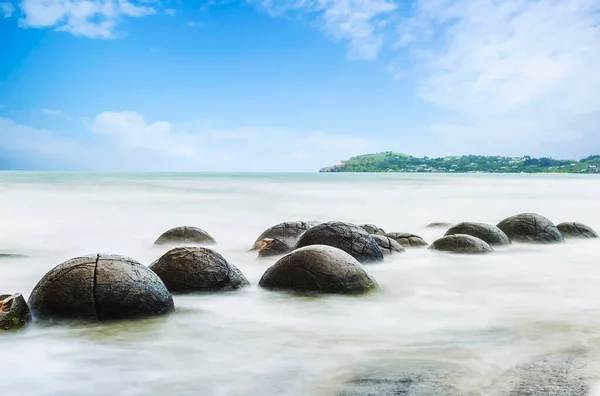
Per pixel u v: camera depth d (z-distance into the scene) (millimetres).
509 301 8312
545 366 5191
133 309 6512
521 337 6266
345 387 4688
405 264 11102
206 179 73125
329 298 7707
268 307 7391
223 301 7605
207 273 7898
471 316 7316
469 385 4688
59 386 4801
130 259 6961
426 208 27547
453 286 9344
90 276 6527
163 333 6281
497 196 36094
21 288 9625
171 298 6980
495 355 5566
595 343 6023
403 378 4887
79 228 19781
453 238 12344
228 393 4598
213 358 5492
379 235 12039
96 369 5184
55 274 6637
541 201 32031
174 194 35781
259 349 5797
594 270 11109
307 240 10344
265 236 13359
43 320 6371
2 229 19359
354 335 6320
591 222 22922
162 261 8047
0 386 4805
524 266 11445
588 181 68438
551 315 7402
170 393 4617
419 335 6355
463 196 36000
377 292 8102
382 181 66688
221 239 16328
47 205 27609
